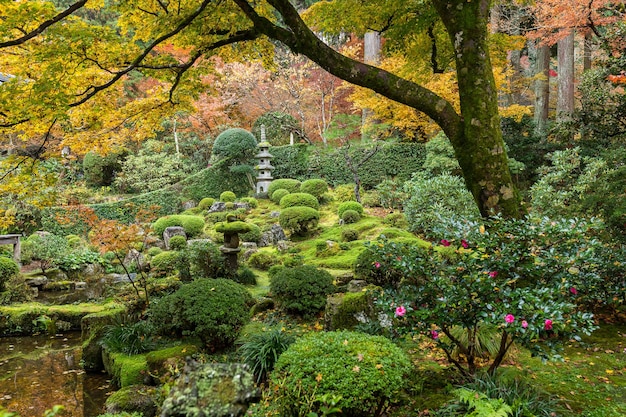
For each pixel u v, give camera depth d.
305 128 17.41
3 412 1.57
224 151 15.56
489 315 2.58
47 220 11.81
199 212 14.14
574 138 11.12
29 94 3.81
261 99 17.95
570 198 7.36
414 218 9.75
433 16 5.08
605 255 4.36
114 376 4.18
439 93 8.80
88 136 5.25
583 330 2.47
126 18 4.80
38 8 3.57
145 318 5.35
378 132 12.69
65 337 5.93
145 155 16.66
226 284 4.52
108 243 5.75
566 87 12.63
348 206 11.71
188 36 4.79
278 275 5.43
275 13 17.00
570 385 3.05
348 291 5.47
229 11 4.59
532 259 2.84
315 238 11.07
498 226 2.90
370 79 3.86
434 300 2.89
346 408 2.40
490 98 3.67
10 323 6.00
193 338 4.42
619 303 4.41
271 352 3.59
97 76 4.67
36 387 4.28
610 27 8.35
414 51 6.11
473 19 3.63
